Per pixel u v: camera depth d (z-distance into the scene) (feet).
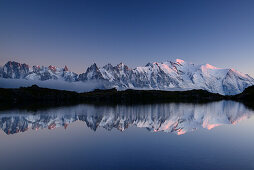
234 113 393.70
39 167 108.78
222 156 121.80
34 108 487.61
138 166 107.14
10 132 203.92
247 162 111.55
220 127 228.02
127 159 118.42
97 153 131.44
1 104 611.88
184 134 188.44
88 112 415.23
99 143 157.48
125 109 500.33
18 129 220.23
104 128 226.38
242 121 276.62
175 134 188.85
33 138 177.17
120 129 219.41
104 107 562.66
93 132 202.28
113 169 103.55
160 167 105.19
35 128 226.38
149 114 385.70
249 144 149.38
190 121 284.20
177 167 105.19
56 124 255.29
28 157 125.18
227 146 144.46
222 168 103.45
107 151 135.64
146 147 144.25
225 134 186.60
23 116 335.06
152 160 116.06
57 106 563.89
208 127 228.84
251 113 389.60
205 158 118.52
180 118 320.70
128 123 266.36
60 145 152.97
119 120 296.30
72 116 342.44
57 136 184.65
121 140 166.71
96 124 256.32
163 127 231.91
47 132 203.51
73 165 110.32
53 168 106.93
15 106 541.75
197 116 348.18
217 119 302.45
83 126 239.91
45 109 467.93
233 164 108.88
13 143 160.56
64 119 302.66
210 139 166.40
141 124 257.34
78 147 146.61
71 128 226.38
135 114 383.65
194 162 112.16
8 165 111.96
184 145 148.15
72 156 125.90
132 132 201.36
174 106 618.85
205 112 422.00
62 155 128.36
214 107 574.97
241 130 207.10
